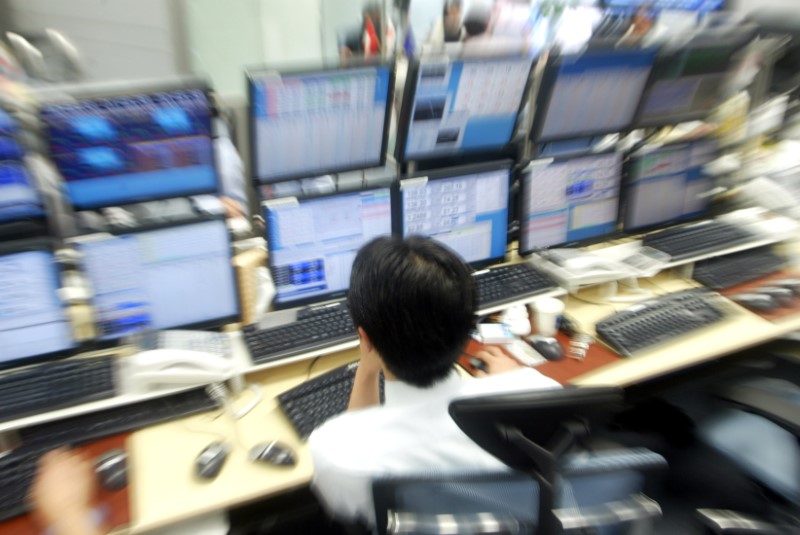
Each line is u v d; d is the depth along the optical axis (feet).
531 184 5.96
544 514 2.63
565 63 5.69
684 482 4.74
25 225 4.72
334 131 5.42
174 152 4.85
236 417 4.57
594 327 5.65
